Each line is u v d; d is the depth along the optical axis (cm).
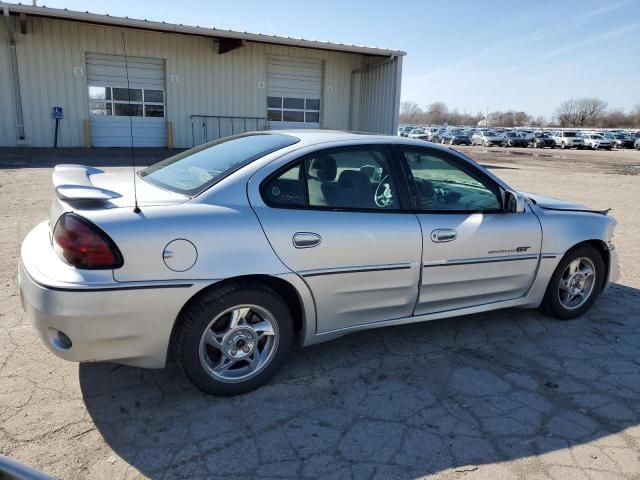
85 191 278
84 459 249
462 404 310
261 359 314
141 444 262
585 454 267
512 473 251
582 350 388
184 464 249
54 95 1655
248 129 1966
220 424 282
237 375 308
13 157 1423
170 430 275
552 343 398
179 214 279
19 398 296
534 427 289
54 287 255
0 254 548
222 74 1883
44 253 279
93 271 259
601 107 11419
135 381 321
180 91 1831
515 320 441
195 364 291
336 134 360
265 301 303
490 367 357
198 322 286
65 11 1480
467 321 436
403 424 288
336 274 319
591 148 4788
